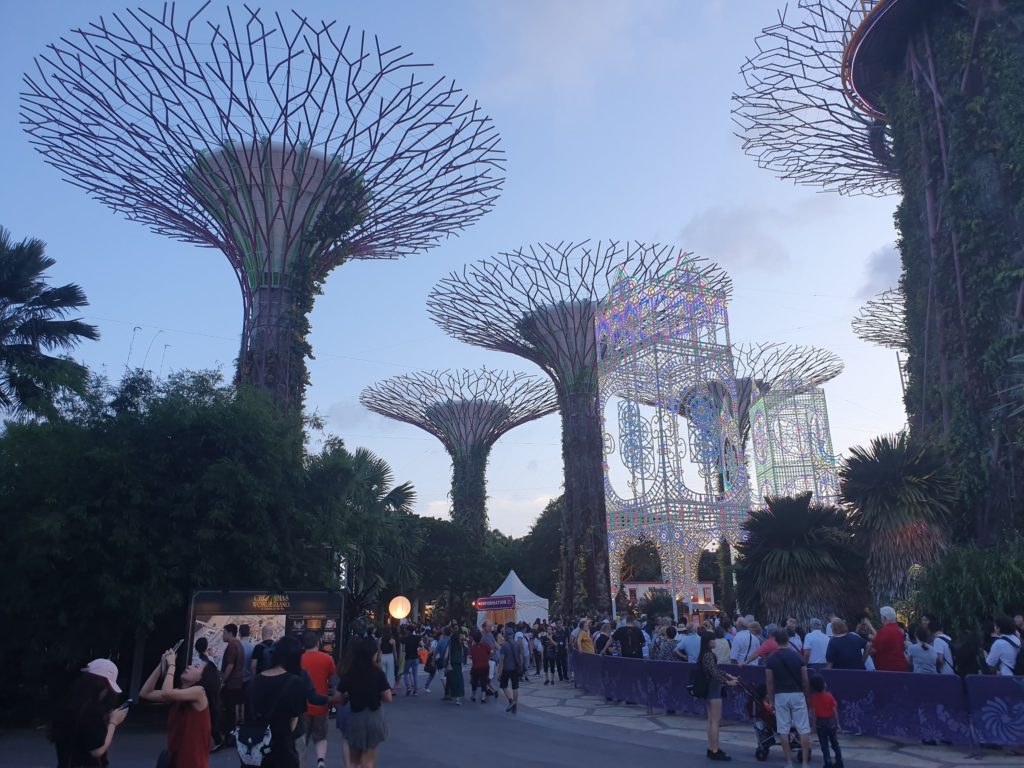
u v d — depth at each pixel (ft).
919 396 64.44
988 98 61.46
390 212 80.53
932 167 64.95
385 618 131.75
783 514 57.52
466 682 78.33
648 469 94.02
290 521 53.01
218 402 52.65
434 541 168.55
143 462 47.85
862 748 31.86
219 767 31.40
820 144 89.30
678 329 96.73
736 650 40.70
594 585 117.08
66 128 69.41
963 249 60.18
